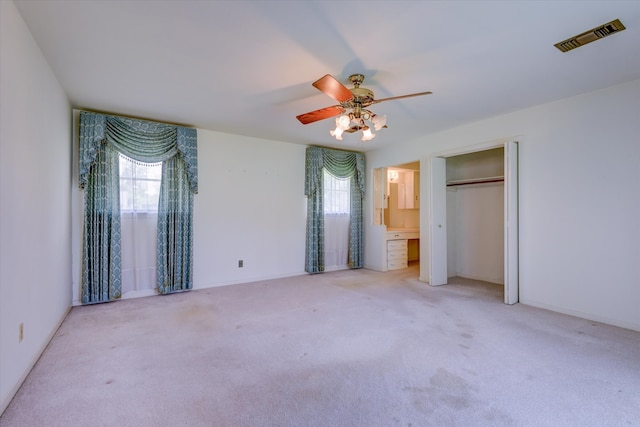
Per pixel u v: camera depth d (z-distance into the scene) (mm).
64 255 3205
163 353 2463
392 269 6004
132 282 4031
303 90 3105
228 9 1887
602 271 3135
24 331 2041
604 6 1879
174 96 3266
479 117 3961
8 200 1782
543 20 2012
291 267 5402
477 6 1871
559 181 3434
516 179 3762
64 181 3193
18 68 1937
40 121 2379
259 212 5059
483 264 5102
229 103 3463
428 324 3078
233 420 1682
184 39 2219
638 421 1662
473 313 3404
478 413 1730
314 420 1681
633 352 2457
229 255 4785
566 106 3367
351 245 6012
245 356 2418
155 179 4148
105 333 2854
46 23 2033
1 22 1689
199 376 2127
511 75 2801
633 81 2932
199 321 3178
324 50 2361
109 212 3801
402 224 7047
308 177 5473
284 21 2010
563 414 1719
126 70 2691
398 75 2777
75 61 2535
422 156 4973
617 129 3035
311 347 2574
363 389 1967
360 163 6055
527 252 3703
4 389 1731
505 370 2189
